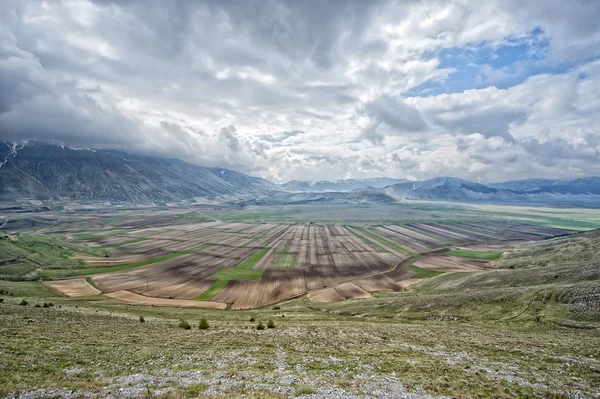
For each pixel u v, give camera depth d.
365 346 29.56
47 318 36.47
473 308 51.34
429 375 21.30
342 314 61.62
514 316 45.03
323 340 31.62
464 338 33.53
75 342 25.67
